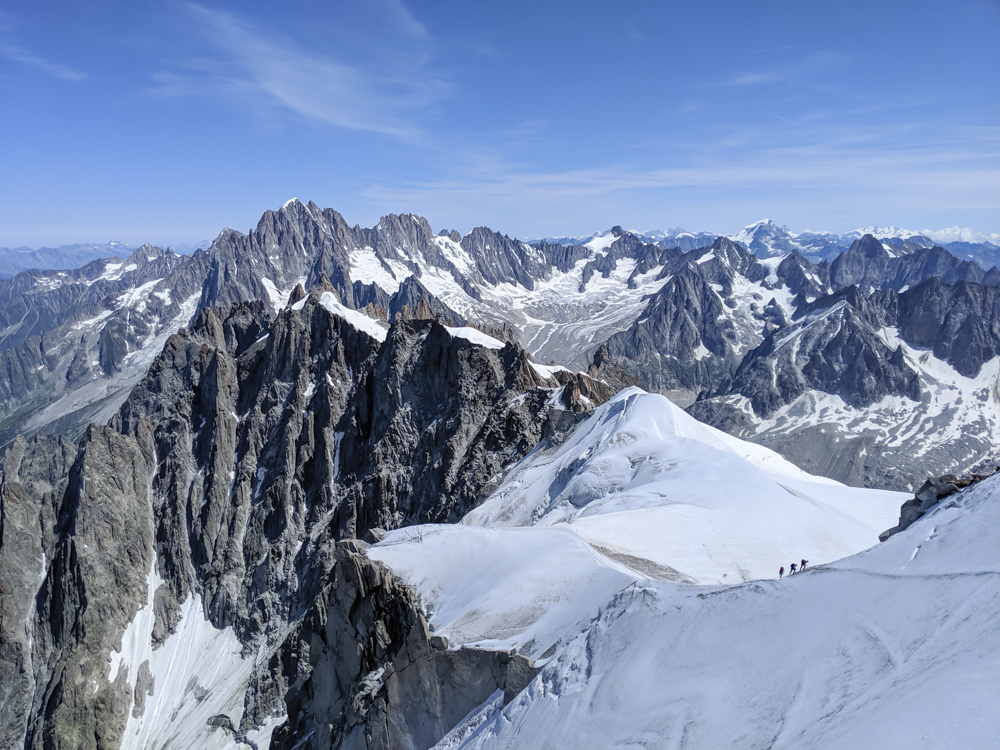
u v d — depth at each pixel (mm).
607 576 45812
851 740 18156
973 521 28375
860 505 85562
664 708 26531
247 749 119688
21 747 131375
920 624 23438
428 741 43750
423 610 54000
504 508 109438
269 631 146375
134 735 132875
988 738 16031
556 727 30359
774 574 55219
